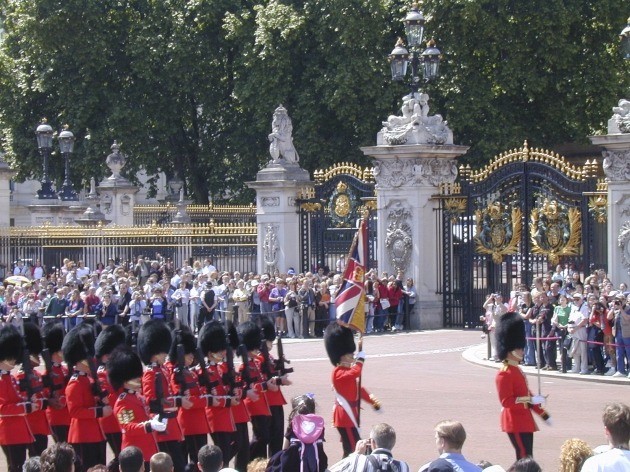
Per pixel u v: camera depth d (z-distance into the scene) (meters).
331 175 103.88
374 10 134.50
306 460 37.59
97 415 44.59
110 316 94.38
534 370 73.94
